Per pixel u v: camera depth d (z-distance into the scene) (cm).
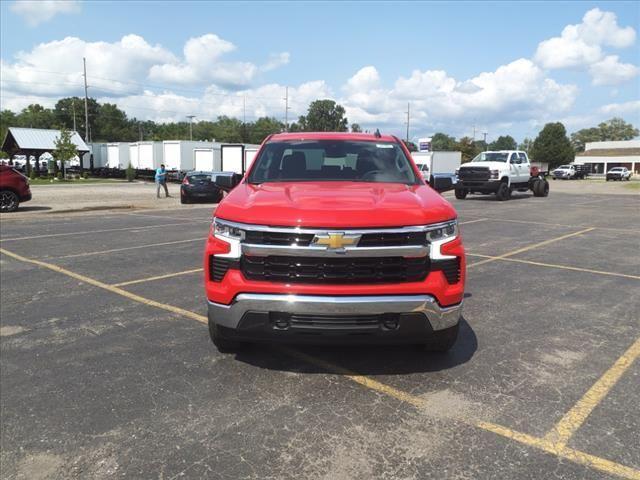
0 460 291
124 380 394
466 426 325
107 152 5628
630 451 297
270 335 361
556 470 279
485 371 409
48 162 5678
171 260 880
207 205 2219
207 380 393
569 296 644
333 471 279
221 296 369
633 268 823
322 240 348
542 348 461
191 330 510
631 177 8775
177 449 300
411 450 298
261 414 340
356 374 402
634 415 339
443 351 438
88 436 315
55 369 416
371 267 353
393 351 450
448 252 368
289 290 350
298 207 365
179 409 348
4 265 835
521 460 288
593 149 11381
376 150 525
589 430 320
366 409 346
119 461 289
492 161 2497
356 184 461
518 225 1427
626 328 519
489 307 591
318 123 15238
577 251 986
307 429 321
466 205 2158
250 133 14662
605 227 1388
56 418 338
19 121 13250
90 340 483
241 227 364
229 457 292
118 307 591
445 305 366
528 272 788
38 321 540
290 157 511
